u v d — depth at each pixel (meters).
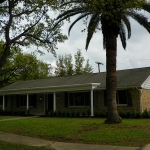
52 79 28.41
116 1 11.88
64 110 24.05
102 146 8.77
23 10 11.84
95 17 14.59
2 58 11.14
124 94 20.30
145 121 14.95
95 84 20.81
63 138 10.48
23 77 35.59
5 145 9.09
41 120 17.41
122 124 12.87
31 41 13.37
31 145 9.45
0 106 30.36
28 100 26.00
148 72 21.19
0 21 11.77
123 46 18.08
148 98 20.03
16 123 15.64
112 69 13.68
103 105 21.36
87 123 14.00
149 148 8.02
